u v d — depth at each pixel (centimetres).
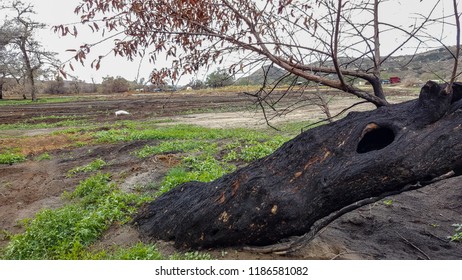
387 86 3378
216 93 4062
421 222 545
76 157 1105
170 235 491
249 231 422
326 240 465
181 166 866
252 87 623
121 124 1809
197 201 478
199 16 354
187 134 1334
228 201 434
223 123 1739
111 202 646
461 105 348
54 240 529
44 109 2961
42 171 972
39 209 704
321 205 389
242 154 952
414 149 350
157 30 346
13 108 3120
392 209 593
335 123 417
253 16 388
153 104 3044
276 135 1288
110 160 1030
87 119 2208
